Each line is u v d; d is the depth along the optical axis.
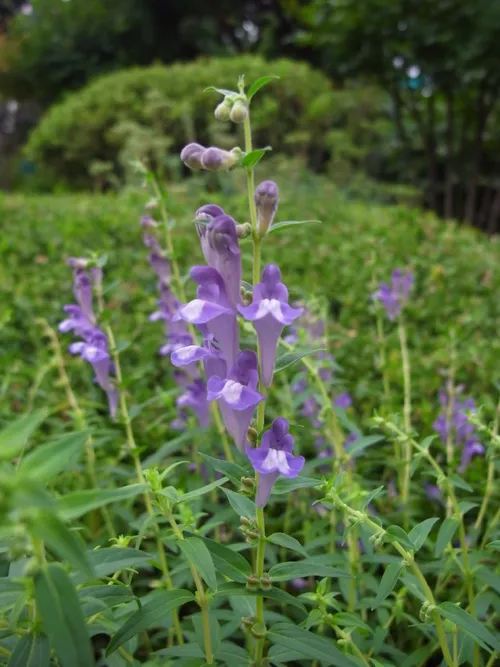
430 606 0.12
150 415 0.27
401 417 0.22
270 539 0.11
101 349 0.18
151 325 0.37
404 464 0.20
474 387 0.30
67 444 0.09
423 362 0.32
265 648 0.14
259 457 0.11
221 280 0.12
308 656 0.11
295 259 0.49
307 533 0.18
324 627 0.16
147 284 0.43
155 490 0.11
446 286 0.45
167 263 0.22
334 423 0.18
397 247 0.51
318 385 0.18
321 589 0.13
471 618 0.11
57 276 0.44
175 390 0.22
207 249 0.12
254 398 0.11
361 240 0.52
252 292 0.11
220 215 0.11
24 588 0.09
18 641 0.10
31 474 0.08
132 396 0.27
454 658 0.13
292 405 0.21
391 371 0.28
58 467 0.08
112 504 0.21
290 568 0.11
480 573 0.14
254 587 0.11
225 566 0.11
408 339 0.36
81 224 0.54
